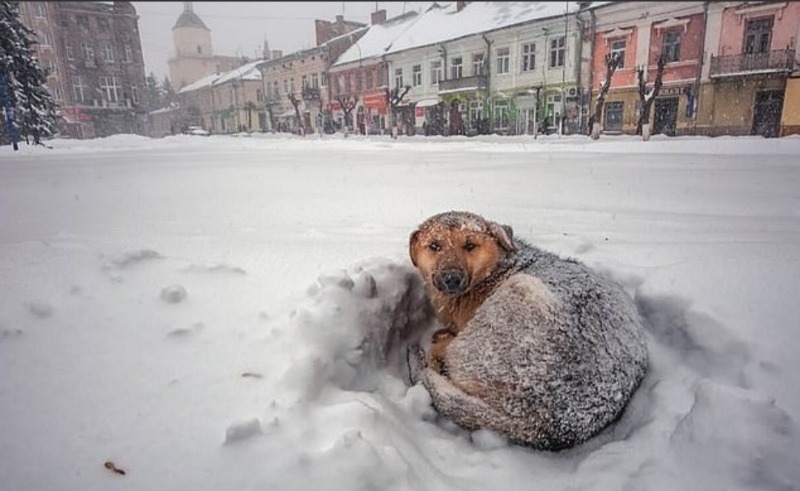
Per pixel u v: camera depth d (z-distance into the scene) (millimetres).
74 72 22797
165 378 2119
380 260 3135
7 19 16344
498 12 37406
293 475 1710
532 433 2129
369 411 2035
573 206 6191
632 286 3121
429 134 40469
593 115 29672
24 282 2730
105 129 24922
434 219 3014
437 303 3039
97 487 1643
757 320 2574
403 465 1838
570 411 2098
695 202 6309
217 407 1985
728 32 25266
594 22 29406
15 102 17312
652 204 6242
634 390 2432
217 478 1699
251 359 2242
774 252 3383
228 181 9414
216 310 2578
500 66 35000
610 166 11117
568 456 2168
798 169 9750
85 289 2662
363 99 45406
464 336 2414
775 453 1928
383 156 16250
